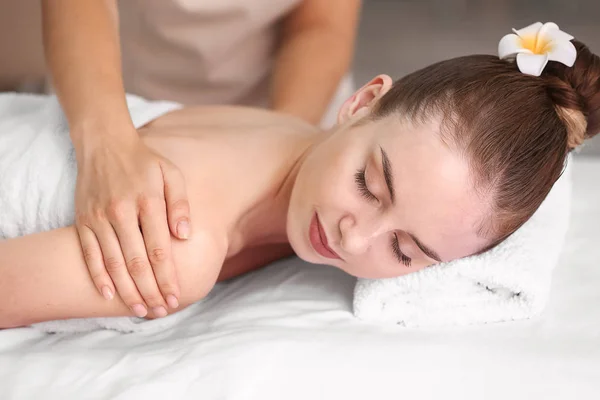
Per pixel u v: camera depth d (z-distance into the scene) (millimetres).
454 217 1036
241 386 894
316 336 998
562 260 1249
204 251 1022
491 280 1076
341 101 1809
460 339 1028
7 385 902
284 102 1578
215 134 1190
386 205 1047
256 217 1179
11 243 993
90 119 1062
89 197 996
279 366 931
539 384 932
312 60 1630
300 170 1150
